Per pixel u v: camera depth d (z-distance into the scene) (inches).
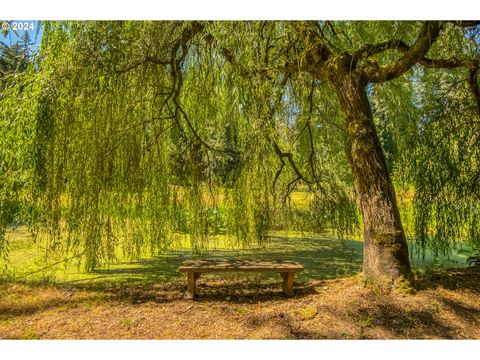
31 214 146.5
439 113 181.2
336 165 221.1
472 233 183.8
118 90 161.8
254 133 176.6
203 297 136.1
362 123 143.8
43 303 127.0
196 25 167.0
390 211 136.9
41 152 141.3
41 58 151.5
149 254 224.8
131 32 156.5
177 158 200.7
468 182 176.9
